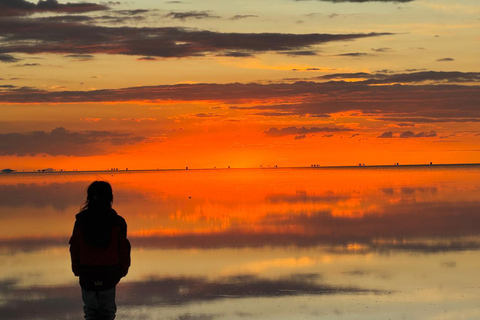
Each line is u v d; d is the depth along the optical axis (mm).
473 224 24828
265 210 33656
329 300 11789
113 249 7219
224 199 44656
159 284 13469
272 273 14602
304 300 11812
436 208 33531
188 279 14000
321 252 17844
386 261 16094
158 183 89562
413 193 50188
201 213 31984
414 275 14109
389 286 12953
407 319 10344
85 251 7160
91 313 7352
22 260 16938
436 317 10461
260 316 10688
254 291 12664
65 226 26156
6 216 31750
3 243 20625
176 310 11172
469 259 16219
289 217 29203
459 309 10977
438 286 12891
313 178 108000
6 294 12633
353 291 12531
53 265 16094
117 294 12516
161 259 16844
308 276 14172
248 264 15914
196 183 86812
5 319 10641
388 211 32031
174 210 34188
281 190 58625
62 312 11133
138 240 20969
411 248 18422
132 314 10922
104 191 7383
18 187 81125
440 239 20359
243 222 26891
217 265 15820
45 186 84562
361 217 28797
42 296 12445
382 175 128125
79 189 70875
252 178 116625
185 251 18312
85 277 7199
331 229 23734
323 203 39031
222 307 11367
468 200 40125
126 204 39781
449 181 79875
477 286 12852
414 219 27391
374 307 11188
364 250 18156
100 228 7156
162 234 22625
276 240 20641
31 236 22547
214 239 21047
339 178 105875
